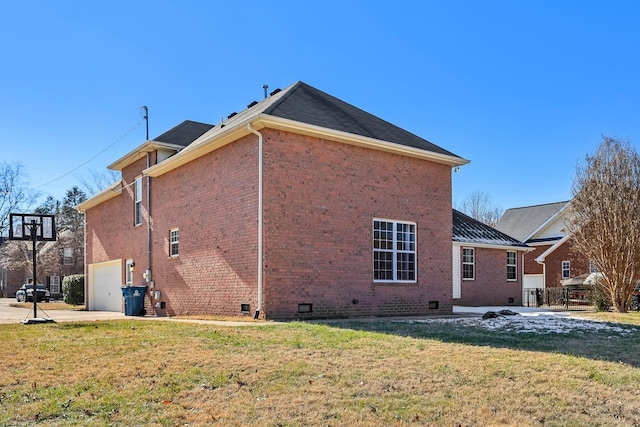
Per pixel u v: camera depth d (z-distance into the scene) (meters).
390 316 14.91
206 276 15.08
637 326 12.28
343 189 14.26
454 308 20.84
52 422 5.04
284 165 13.19
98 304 24.12
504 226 40.03
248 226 13.29
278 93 18.14
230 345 8.33
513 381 6.46
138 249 19.77
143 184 19.62
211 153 15.22
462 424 5.05
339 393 5.85
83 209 26.05
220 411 5.29
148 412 5.28
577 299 26.17
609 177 19.72
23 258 46.19
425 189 16.33
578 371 7.02
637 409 5.60
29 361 7.38
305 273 13.29
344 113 16.05
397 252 15.44
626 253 18.95
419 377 6.50
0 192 45.41
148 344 8.42
